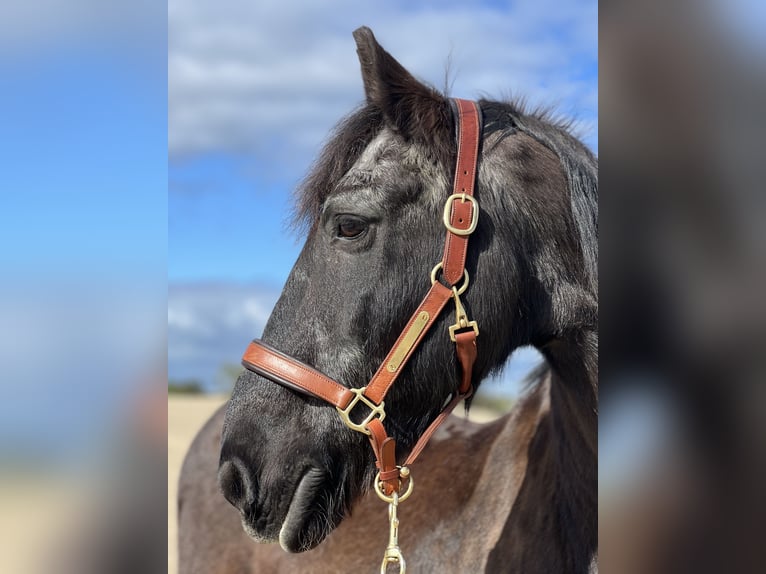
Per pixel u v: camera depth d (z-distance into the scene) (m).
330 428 1.65
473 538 2.23
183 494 3.62
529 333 1.78
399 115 1.70
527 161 1.76
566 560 1.85
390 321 1.64
